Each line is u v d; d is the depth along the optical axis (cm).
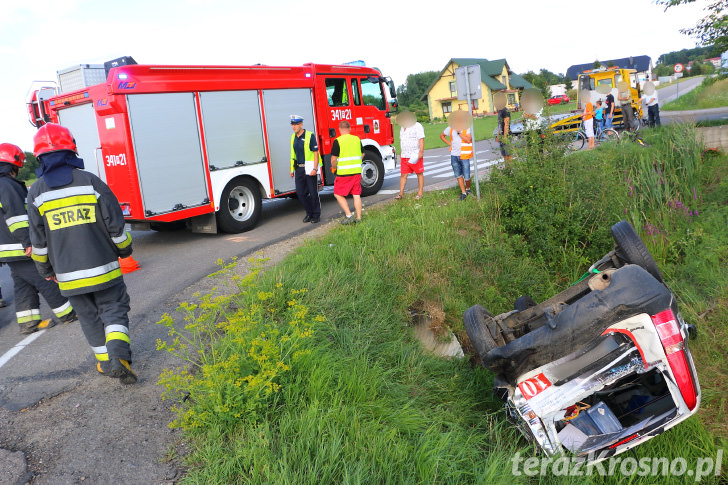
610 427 350
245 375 372
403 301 604
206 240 916
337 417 354
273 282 555
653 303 328
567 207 772
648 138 1153
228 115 927
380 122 1248
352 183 876
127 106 796
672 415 331
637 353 337
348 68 1152
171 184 849
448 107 6475
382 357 481
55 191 388
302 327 448
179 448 341
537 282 686
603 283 354
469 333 418
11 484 314
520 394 352
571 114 1741
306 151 934
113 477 318
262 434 330
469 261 714
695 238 694
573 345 336
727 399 423
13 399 414
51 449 347
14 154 522
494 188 880
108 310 410
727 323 516
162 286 664
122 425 368
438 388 461
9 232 530
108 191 406
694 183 889
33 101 923
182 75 860
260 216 1102
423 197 1046
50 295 553
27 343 526
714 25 1227
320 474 306
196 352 462
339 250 689
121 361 393
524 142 841
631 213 775
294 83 1034
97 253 398
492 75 6450
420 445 347
